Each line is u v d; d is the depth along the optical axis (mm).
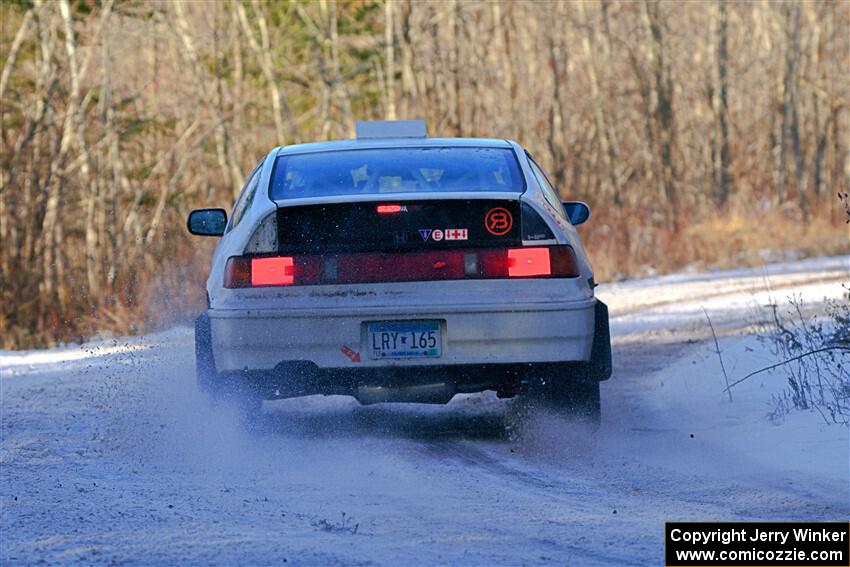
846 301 46438
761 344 40062
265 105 133625
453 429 31047
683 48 173250
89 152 96812
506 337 26859
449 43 134125
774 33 179000
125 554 18266
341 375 27016
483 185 28234
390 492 23281
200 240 84000
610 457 26766
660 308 66250
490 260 27000
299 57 139750
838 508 20844
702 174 152875
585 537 19344
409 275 26906
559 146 130000
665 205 130000
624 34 159500
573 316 27000
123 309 74312
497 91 145625
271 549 18500
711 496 22422
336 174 28922
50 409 35469
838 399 28812
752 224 118250
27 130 88938
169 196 112188
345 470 25641
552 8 138875
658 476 24484
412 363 26844
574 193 125812
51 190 89000
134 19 115125
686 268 105812
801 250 110688
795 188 157375
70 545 18859
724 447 27016
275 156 30391
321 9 136250
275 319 26859
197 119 111688
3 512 21344
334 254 26953
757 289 73375
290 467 26062
